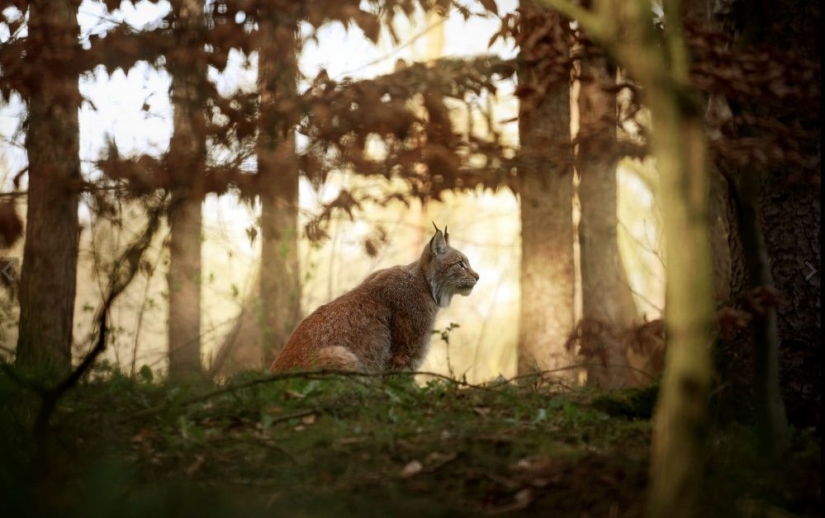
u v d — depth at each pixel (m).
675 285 4.70
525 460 5.89
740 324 5.84
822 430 6.11
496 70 9.09
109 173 8.51
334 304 10.03
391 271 10.52
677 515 4.60
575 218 21.19
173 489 5.14
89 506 4.80
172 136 9.05
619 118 7.10
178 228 11.63
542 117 12.73
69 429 5.82
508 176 9.35
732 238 7.60
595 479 5.55
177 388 7.49
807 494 5.67
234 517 4.88
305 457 5.94
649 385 7.50
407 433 6.35
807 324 7.14
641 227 20.39
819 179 6.47
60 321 11.32
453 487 5.57
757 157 5.81
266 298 14.66
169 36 9.62
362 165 9.02
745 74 5.92
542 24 6.68
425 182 9.30
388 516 5.13
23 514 4.68
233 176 8.79
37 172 10.43
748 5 6.76
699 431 4.62
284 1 9.75
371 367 9.81
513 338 26.86
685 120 4.79
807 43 7.08
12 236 9.78
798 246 7.18
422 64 9.29
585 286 14.97
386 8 10.84
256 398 7.05
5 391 5.74
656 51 4.86
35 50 9.56
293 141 9.23
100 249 8.60
